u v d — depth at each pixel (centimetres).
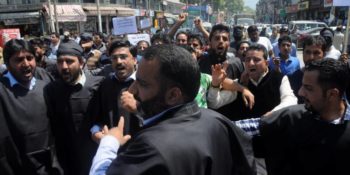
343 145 172
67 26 2978
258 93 283
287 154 195
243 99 273
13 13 2850
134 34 779
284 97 275
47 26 2809
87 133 291
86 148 292
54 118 300
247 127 210
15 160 276
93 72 505
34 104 282
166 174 118
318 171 180
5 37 986
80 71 304
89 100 296
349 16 596
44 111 288
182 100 138
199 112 142
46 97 293
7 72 287
